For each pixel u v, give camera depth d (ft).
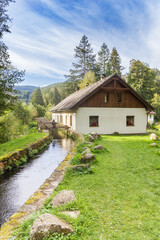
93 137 43.73
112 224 10.19
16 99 43.68
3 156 25.11
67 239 8.41
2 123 50.72
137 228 9.89
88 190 15.03
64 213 10.66
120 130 62.28
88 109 58.65
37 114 157.17
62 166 21.75
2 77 39.34
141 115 64.75
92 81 122.11
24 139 44.01
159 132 73.36
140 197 13.74
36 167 26.45
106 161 23.90
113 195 14.08
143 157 25.94
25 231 9.00
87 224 9.83
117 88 59.77
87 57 155.53
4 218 13.67
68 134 64.39
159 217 11.04
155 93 159.63
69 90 159.63
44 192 14.47
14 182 20.76
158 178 17.80
